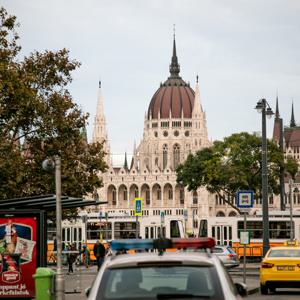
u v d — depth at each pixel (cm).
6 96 6838
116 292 1766
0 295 4106
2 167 6366
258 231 11931
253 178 16438
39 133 7400
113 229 12950
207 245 1938
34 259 4109
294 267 5134
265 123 7212
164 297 1744
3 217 4116
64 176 7169
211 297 1750
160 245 1898
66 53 7919
